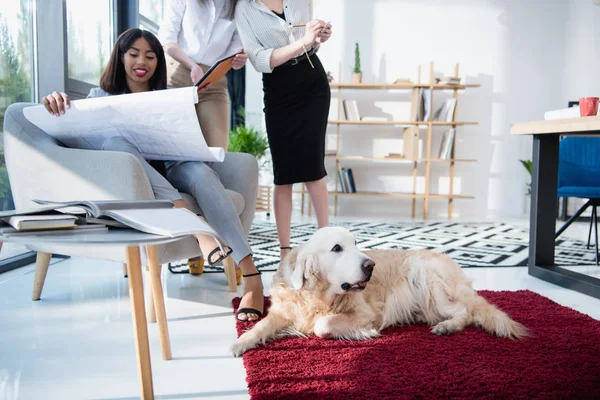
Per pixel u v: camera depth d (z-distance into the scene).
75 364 1.49
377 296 1.79
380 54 6.07
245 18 2.39
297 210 6.14
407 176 6.15
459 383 1.28
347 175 5.88
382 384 1.28
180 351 1.59
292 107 2.39
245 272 1.89
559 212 5.60
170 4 2.65
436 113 5.92
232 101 5.93
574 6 5.99
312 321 1.69
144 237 1.07
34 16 2.94
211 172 1.98
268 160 5.95
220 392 1.30
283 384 1.29
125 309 2.04
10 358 1.53
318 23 2.21
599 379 1.31
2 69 2.64
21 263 2.83
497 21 6.03
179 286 2.44
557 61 6.05
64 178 1.84
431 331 1.71
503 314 1.70
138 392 1.31
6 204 2.72
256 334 1.58
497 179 6.14
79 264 2.92
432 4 6.01
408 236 4.17
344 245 1.63
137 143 1.85
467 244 3.79
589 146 3.76
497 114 6.10
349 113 5.83
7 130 1.98
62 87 3.02
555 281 2.54
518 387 1.26
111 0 3.82
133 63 2.20
